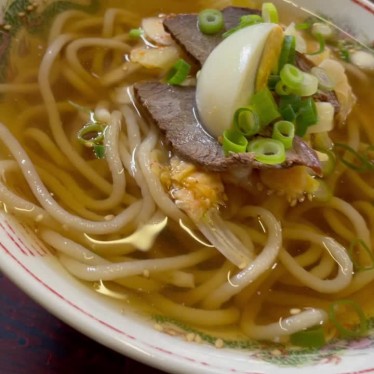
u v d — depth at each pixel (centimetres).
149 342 21
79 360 26
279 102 27
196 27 31
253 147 25
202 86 27
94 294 23
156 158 28
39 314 27
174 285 25
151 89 29
